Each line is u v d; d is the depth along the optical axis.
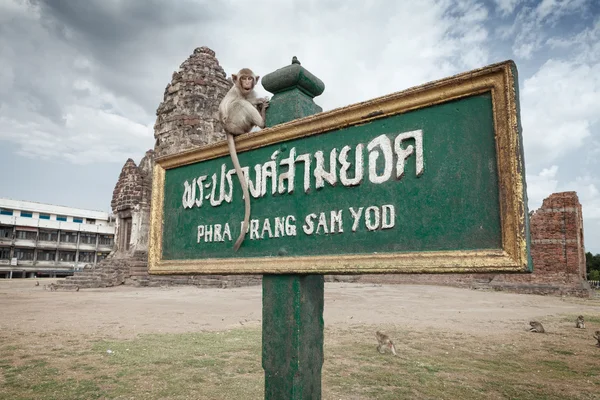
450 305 14.73
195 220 2.40
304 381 1.83
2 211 52.44
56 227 54.12
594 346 7.65
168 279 24.75
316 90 2.31
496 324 10.20
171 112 28.83
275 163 2.04
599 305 15.72
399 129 1.67
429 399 4.60
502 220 1.36
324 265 1.73
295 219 1.92
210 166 2.38
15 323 9.87
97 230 57.84
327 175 1.83
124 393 4.73
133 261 25.41
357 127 1.79
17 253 51.47
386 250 1.62
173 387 4.95
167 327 9.33
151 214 2.62
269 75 2.28
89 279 24.11
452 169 1.52
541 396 4.74
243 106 2.26
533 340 8.16
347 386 5.04
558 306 15.11
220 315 11.37
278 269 1.88
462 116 1.52
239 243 2.09
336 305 14.23
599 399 4.66
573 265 20.77
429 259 1.49
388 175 1.66
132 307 13.28
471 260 1.40
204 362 6.12
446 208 1.51
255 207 2.09
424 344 7.62
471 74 1.49
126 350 6.91
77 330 8.89
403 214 1.60
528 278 21.75
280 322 1.90
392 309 13.14
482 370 5.85
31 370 5.69
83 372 5.59
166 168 2.62
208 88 28.64
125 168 29.14
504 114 1.41
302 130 1.94
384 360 6.36
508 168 1.37
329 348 7.18
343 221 1.76
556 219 21.61
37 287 25.64
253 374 5.52
